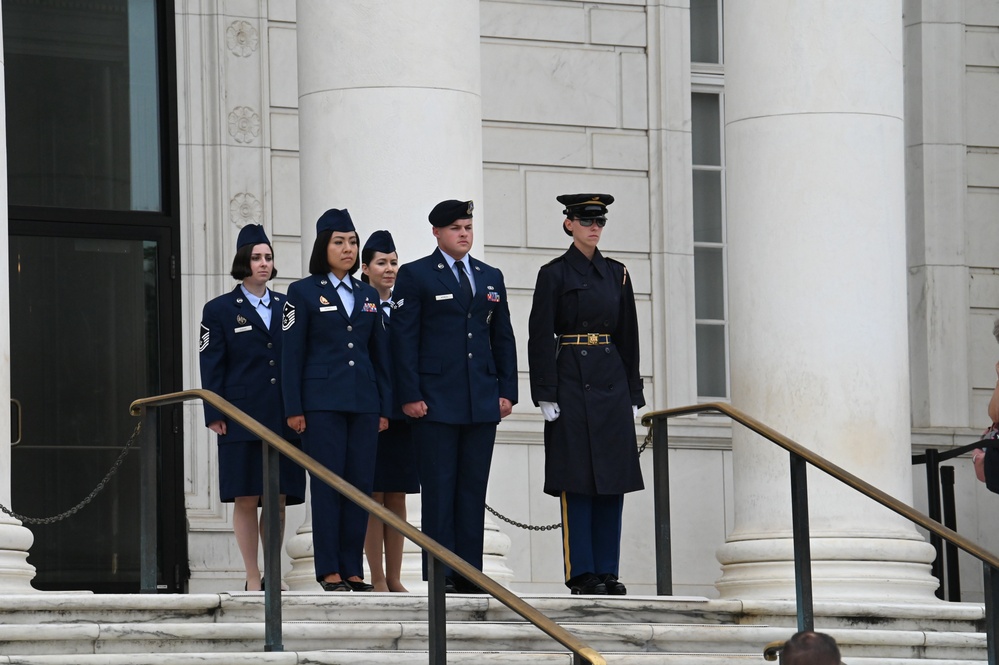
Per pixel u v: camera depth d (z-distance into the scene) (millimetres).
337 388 17172
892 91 20969
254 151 25375
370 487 17359
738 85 21109
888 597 19734
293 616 15805
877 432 20484
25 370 24453
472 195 20406
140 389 24875
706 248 28078
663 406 27047
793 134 20688
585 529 18562
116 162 25219
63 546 24391
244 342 18234
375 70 20125
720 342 27938
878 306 20625
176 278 25031
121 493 24703
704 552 26688
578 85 27328
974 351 28469
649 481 26625
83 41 25297
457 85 20375
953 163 28609
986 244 28719
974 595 27484
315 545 17203
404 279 17406
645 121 27641
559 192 27047
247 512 18312
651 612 17297
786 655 10719
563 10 27375
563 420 18484
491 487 25688
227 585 24344
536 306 18656
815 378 20453
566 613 16812
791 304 20562
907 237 28625
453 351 17328
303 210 20562
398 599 16172
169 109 25266
